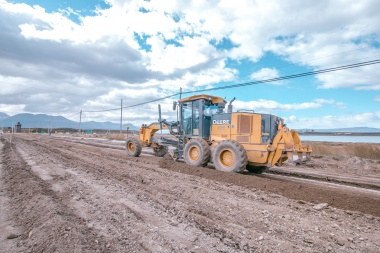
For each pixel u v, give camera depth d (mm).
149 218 4680
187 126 12438
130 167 10484
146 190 6715
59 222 4016
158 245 3615
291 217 5023
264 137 9898
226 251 3510
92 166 10391
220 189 7125
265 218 4918
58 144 23656
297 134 10047
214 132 11094
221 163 9812
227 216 4992
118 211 4988
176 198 6066
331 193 6539
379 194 7734
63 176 8203
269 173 11344
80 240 3502
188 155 11062
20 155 13953
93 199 5727
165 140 13930
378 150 17969
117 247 3482
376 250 3736
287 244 3797
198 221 4605
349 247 3807
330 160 16078
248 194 6656
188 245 3650
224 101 12477
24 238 3805
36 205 5016
